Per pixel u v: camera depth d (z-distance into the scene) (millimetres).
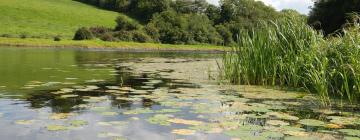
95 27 55000
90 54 29812
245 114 6941
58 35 54125
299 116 6938
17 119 6355
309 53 9836
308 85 10141
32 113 6805
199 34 60062
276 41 10641
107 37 52219
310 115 7020
